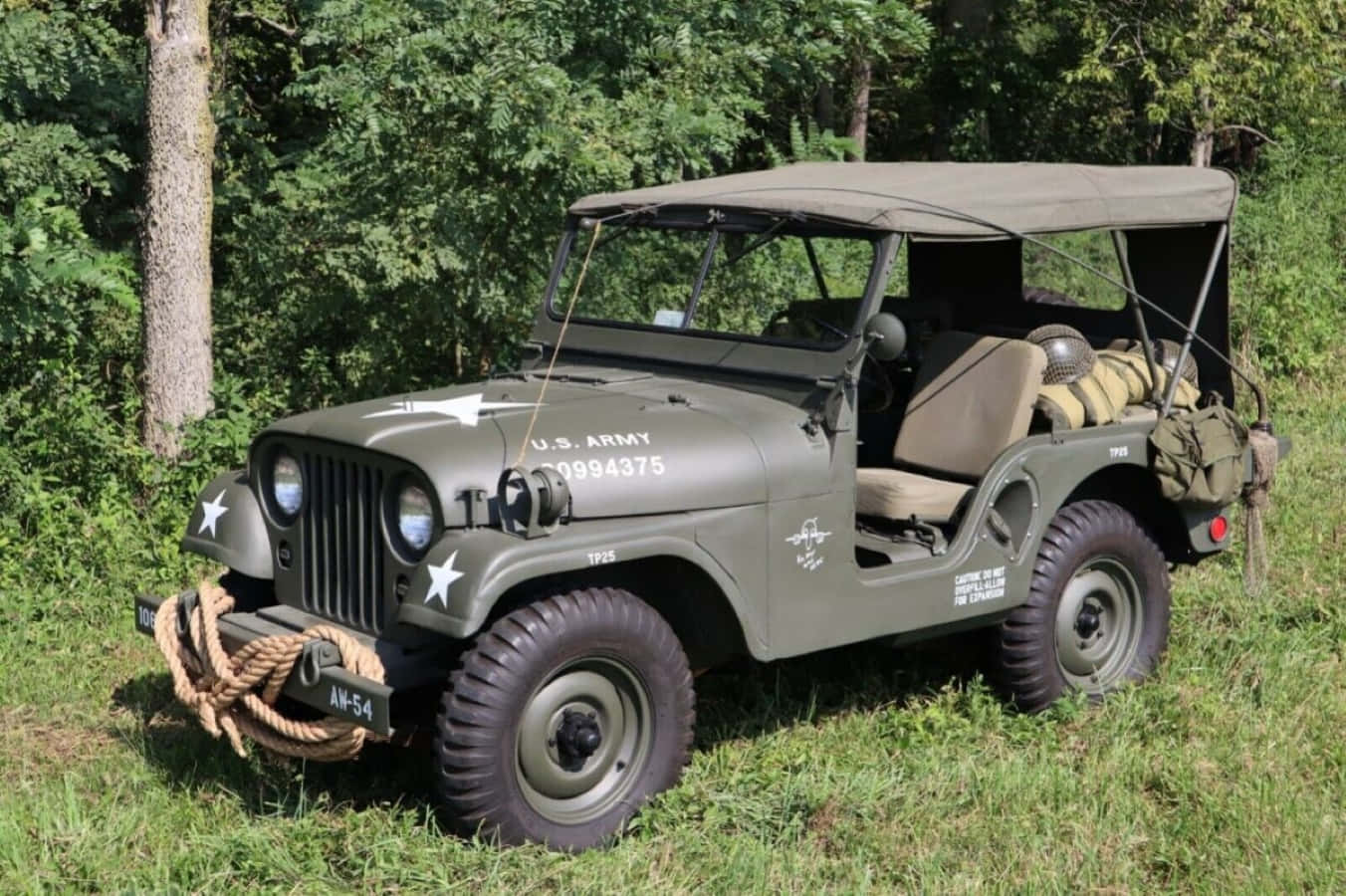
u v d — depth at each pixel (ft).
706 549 15.37
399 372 29.63
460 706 14.26
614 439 15.31
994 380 18.60
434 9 26.43
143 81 33.86
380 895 14.08
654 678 15.25
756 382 17.16
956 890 14.24
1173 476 19.25
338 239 28.19
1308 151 49.93
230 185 33.09
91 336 29.22
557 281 19.60
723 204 17.78
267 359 30.25
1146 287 21.49
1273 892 14.07
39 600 21.70
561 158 26.11
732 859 14.67
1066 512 18.93
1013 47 58.34
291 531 15.97
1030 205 17.61
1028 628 18.35
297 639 14.80
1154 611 19.67
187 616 16.22
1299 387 38.06
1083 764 17.28
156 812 15.70
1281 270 39.93
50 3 34.94
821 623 16.30
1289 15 44.62
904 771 16.97
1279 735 17.72
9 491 23.97
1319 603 22.15
